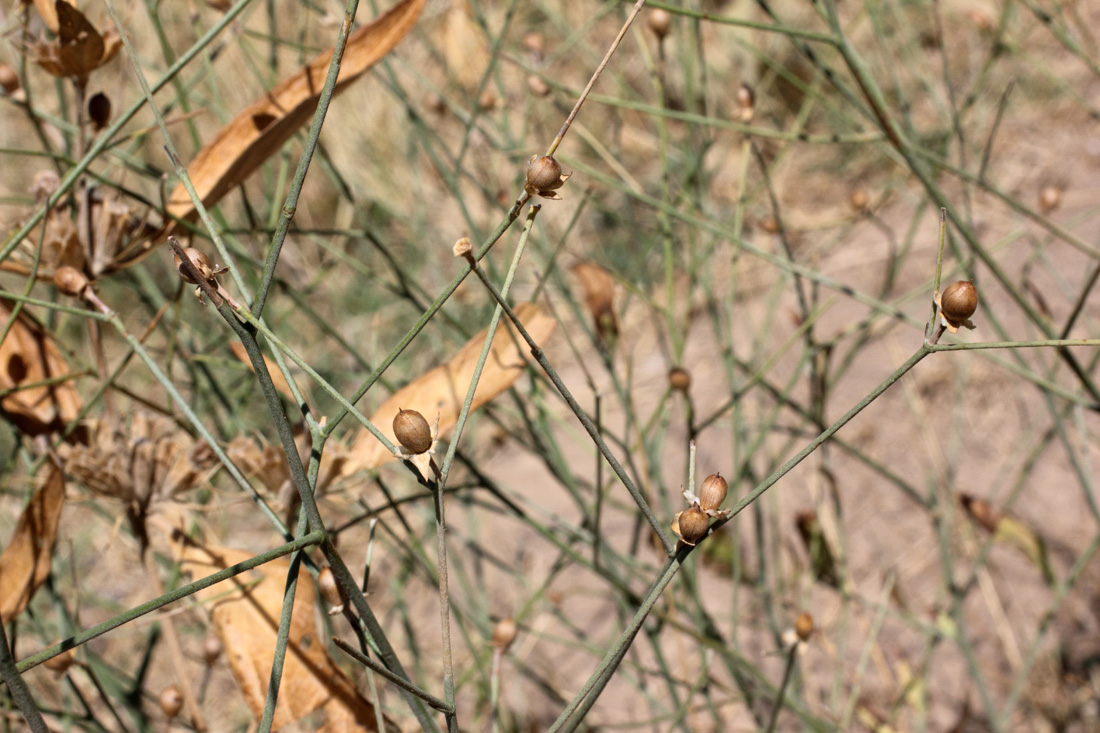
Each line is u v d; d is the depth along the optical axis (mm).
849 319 1458
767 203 1664
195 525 601
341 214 1572
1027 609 1067
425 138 860
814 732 813
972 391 1310
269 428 863
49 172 575
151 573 585
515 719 965
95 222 575
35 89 1444
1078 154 1626
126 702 721
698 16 624
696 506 500
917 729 905
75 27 560
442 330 867
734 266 783
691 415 656
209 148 571
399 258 1571
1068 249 1420
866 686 1003
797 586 965
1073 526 1136
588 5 1783
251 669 553
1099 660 998
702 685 790
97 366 587
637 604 676
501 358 578
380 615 1124
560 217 1606
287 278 1389
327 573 515
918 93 1731
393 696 909
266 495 579
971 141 1639
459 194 863
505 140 916
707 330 1513
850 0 1821
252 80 1579
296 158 1024
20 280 1179
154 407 608
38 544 558
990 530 860
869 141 721
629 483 506
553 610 883
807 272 714
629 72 1776
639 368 1495
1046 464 1206
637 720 979
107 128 576
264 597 558
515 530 1265
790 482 1224
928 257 1509
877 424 1297
